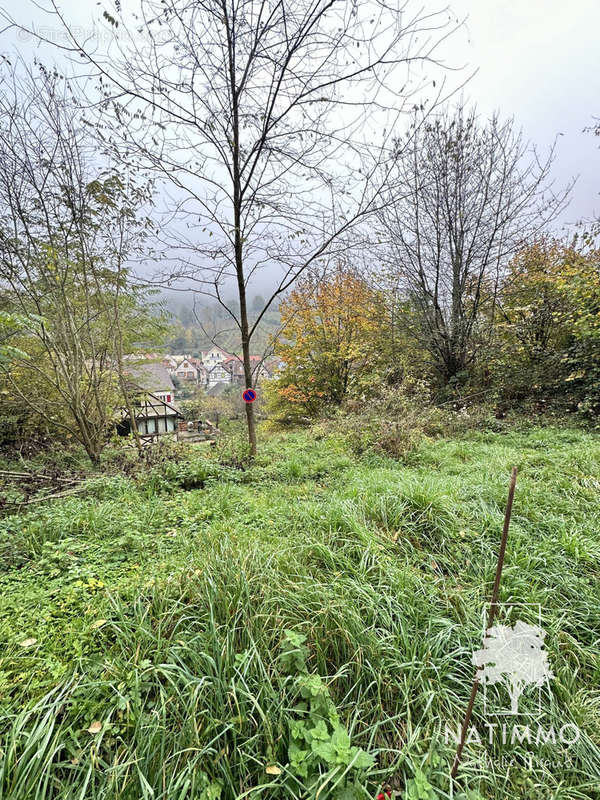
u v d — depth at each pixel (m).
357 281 10.38
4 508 3.68
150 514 3.46
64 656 1.68
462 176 8.26
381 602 2.04
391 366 9.81
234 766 1.34
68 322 5.71
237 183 4.72
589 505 3.14
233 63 4.01
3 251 4.89
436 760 1.38
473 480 3.77
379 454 5.35
